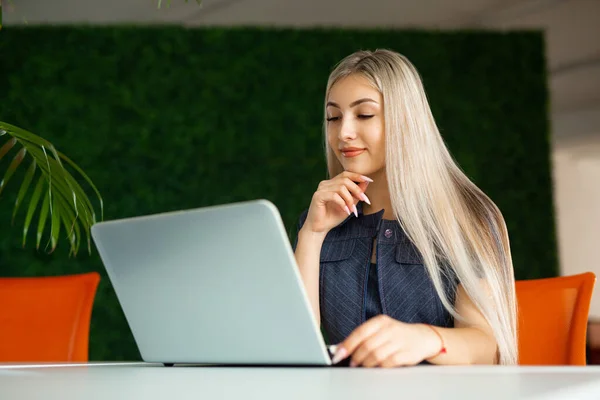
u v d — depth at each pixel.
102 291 4.46
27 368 1.07
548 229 4.74
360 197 1.38
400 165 1.45
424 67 4.77
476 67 4.80
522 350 1.74
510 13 5.29
